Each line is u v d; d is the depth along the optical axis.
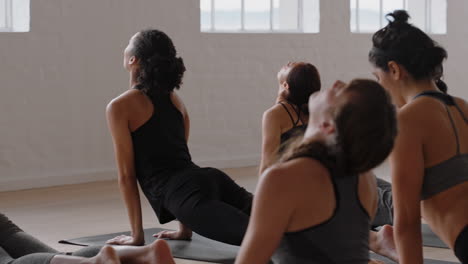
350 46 9.02
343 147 1.96
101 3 7.16
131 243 4.31
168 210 4.11
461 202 2.50
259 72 8.34
